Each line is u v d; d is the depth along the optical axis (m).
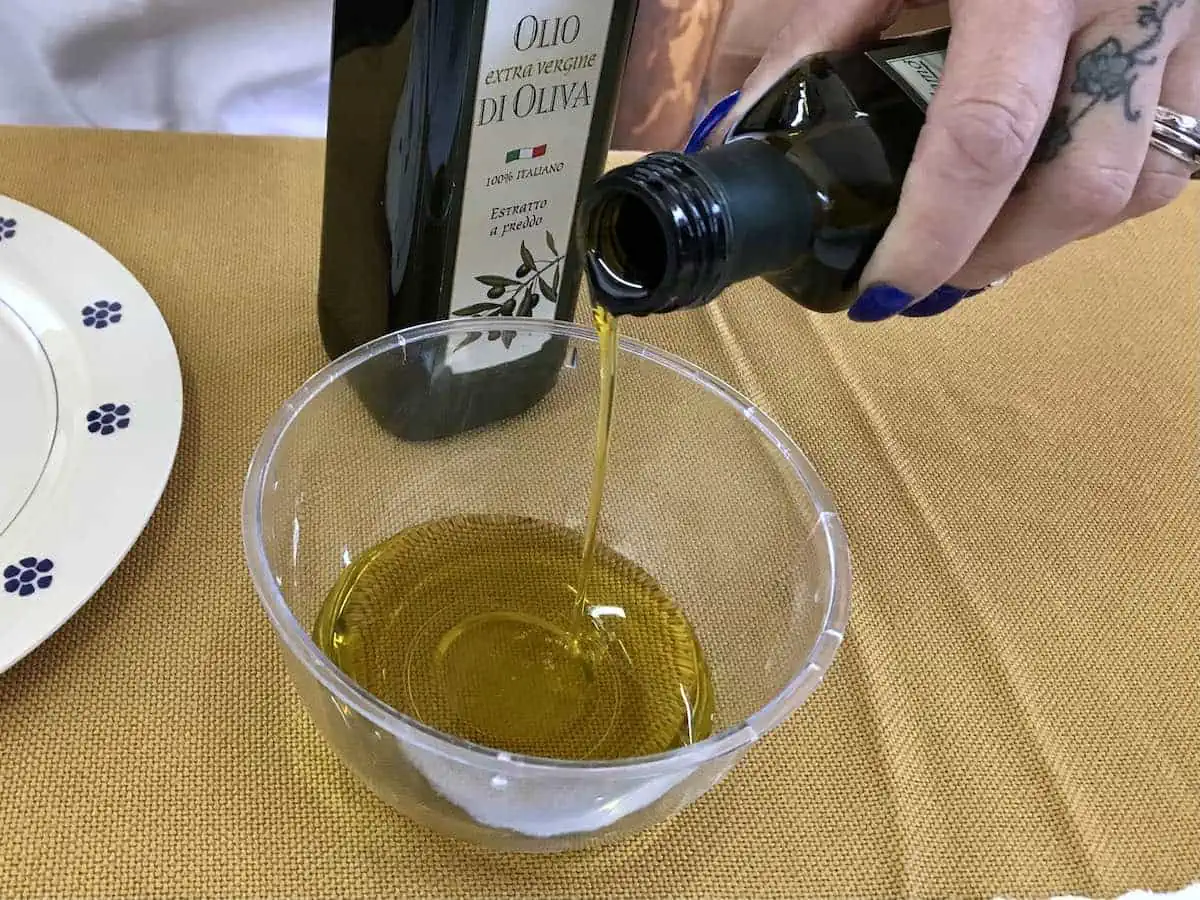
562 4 0.40
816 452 0.55
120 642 0.42
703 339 0.61
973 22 0.33
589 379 0.48
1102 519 0.54
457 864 0.37
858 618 0.47
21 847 0.35
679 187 0.30
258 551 0.35
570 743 0.40
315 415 0.41
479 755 0.30
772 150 0.33
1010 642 0.47
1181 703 0.46
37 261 0.53
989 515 0.53
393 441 0.47
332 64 0.43
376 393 0.44
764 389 0.58
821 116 0.36
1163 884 0.40
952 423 0.58
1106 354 0.64
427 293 0.47
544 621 0.45
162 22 0.84
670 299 0.30
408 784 0.34
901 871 0.39
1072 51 0.35
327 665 0.32
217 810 0.37
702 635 0.45
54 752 0.38
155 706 0.40
